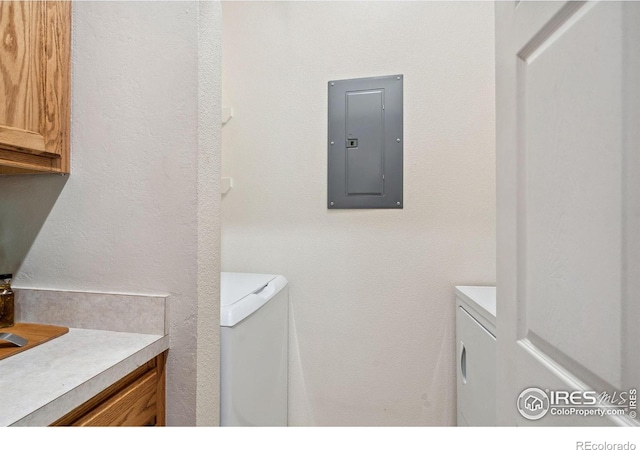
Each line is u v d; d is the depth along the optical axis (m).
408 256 1.61
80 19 0.94
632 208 0.37
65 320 0.93
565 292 0.48
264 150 1.73
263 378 1.29
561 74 0.49
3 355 0.72
